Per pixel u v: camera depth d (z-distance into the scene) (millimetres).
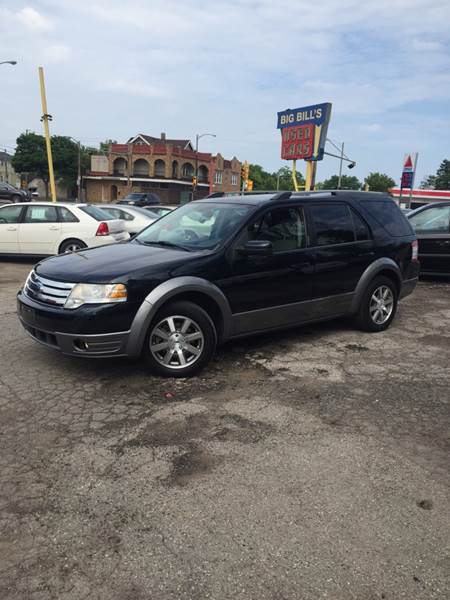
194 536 2465
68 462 3113
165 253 4645
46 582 2189
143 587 2164
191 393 4168
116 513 2639
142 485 2879
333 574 2236
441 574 2248
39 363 4785
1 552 2363
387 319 6156
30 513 2635
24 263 11328
